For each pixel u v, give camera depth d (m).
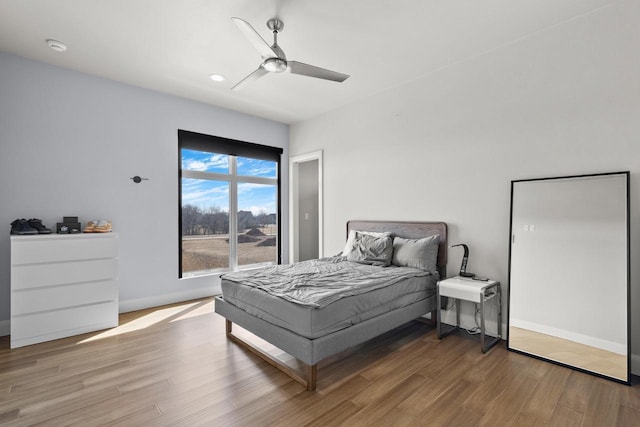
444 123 3.33
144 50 2.95
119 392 2.03
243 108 4.55
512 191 2.79
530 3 2.30
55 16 2.43
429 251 3.22
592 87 2.43
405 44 2.85
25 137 3.09
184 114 4.15
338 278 2.70
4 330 2.97
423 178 3.52
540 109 2.68
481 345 2.70
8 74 3.01
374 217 4.04
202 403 1.92
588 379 2.20
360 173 4.21
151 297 3.88
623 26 2.29
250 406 1.89
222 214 4.71
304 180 5.65
